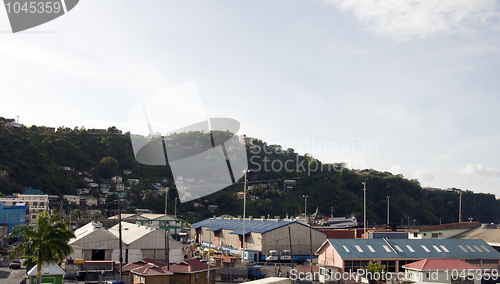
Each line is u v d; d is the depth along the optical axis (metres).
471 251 50.66
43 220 36.28
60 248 36.16
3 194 139.75
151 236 58.31
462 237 63.91
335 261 47.72
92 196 172.38
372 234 60.94
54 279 37.06
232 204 199.12
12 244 85.88
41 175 167.38
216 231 90.75
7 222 94.19
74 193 173.12
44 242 35.62
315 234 73.44
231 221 97.56
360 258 46.50
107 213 160.25
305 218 118.25
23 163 163.50
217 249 80.69
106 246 55.75
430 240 52.53
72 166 194.75
